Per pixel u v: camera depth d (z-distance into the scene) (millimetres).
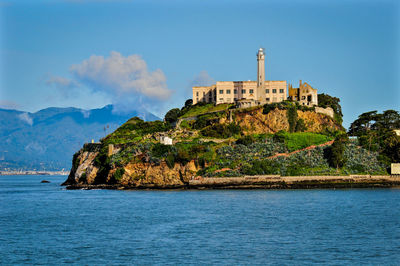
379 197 146750
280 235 86438
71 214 118000
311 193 161500
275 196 152625
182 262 68812
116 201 146000
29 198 166375
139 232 91000
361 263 67938
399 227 93812
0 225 102000
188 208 124750
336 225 96312
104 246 79438
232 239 83375
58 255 73875
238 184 179250
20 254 74812
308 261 68875
